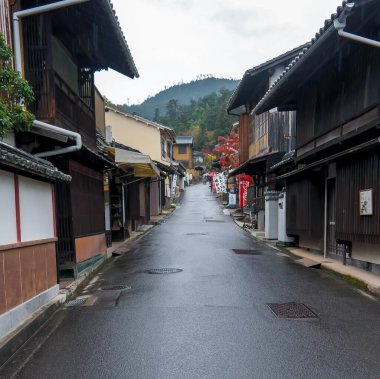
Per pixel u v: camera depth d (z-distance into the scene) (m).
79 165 9.21
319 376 3.92
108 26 9.38
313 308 6.39
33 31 8.23
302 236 13.74
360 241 8.45
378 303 6.70
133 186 20.17
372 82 8.33
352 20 7.45
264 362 4.26
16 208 5.32
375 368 4.11
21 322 5.21
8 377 3.98
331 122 10.57
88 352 4.60
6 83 5.55
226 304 6.63
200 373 4.00
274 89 11.09
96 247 10.66
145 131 33.16
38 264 6.07
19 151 5.89
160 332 5.24
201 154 89.56
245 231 20.88
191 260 11.36
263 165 20.53
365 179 8.23
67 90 9.32
